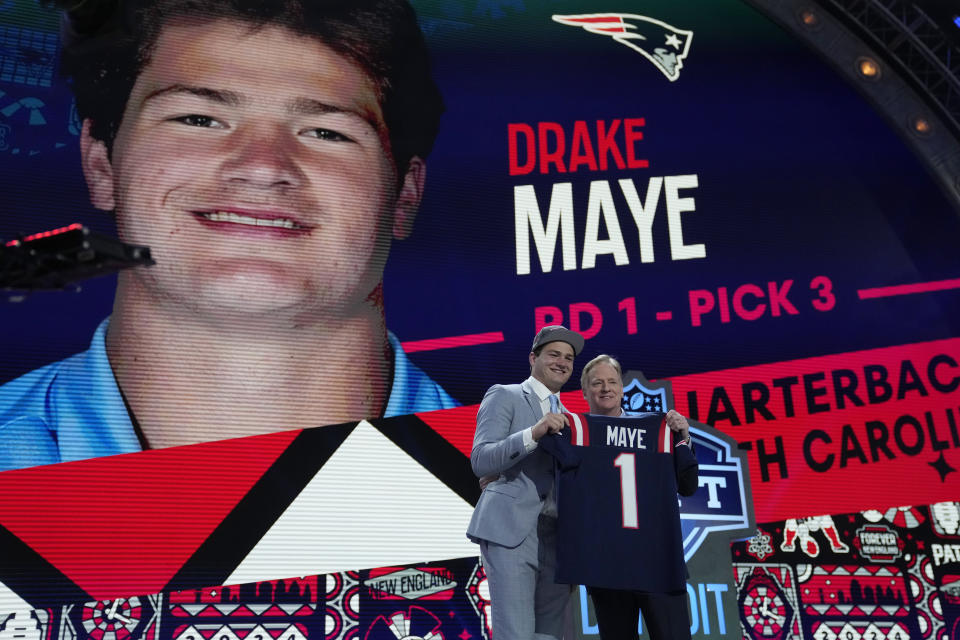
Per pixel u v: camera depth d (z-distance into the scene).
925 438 6.33
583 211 6.59
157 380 5.59
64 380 5.48
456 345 6.07
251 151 6.12
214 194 5.99
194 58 6.22
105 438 5.41
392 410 5.84
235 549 5.30
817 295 6.66
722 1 7.47
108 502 5.26
